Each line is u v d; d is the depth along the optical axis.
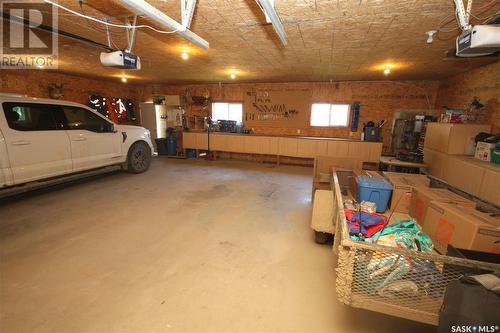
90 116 4.28
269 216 3.30
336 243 1.95
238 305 1.72
